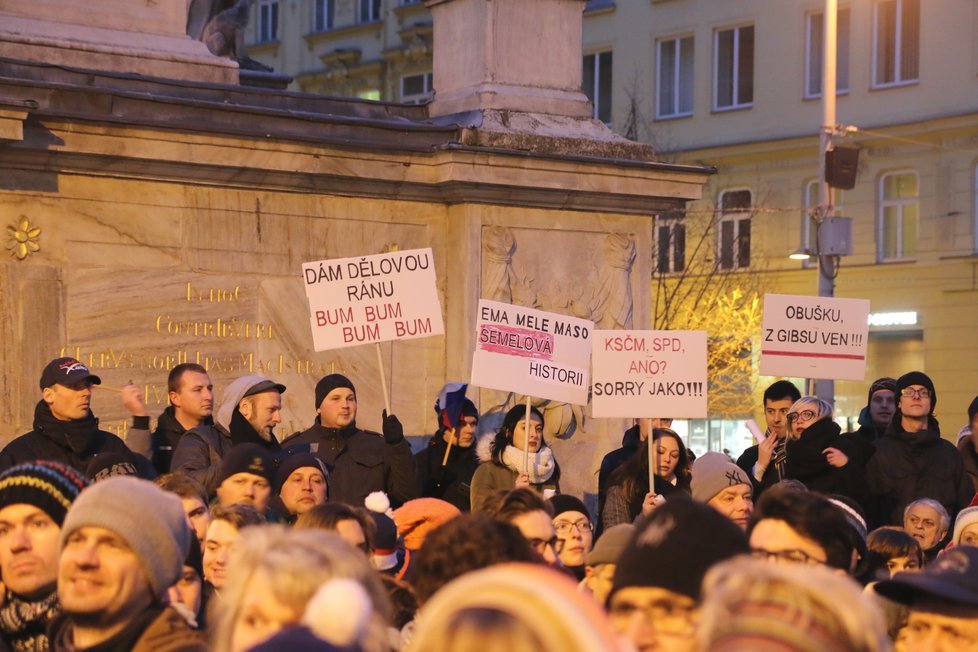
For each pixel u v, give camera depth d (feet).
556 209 55.47
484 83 55.47
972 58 160.97
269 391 40.98
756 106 175.01
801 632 11.60
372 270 45.03
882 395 54.54
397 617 23.02
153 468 39.11
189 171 48.42
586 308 56.03
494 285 54.08
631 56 184.96
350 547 15.96
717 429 156.66
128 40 49.78
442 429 46.98
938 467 48.96
